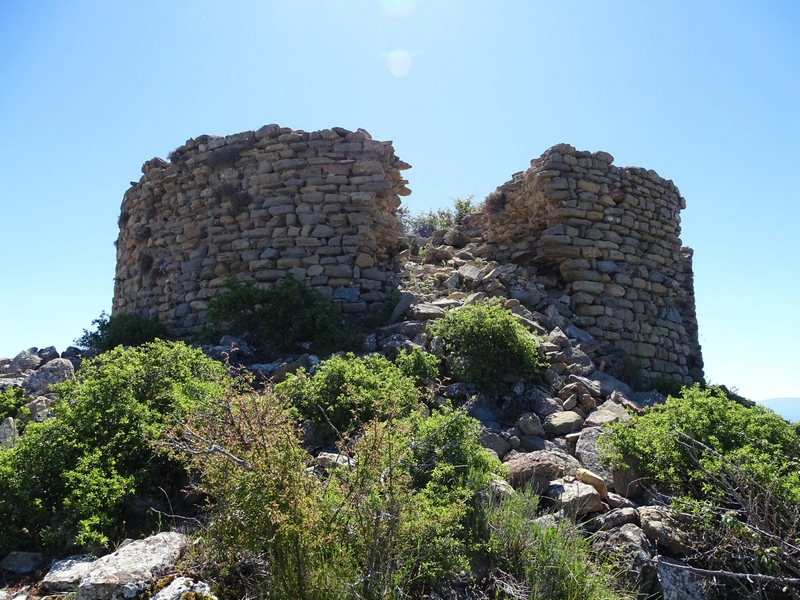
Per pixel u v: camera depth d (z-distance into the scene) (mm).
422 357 7719
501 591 4441
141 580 4031
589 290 10883
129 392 5789
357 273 10398
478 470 5344
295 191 10719
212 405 4875
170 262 11750
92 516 4668
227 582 4223
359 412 6191
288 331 9406
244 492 3826
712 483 5324
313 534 3908
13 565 4598
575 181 11312
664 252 12117
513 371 8141
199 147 11625
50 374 7738
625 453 6004
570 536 4863
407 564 4246
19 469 5055
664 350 11406
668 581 4738
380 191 10711
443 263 12945
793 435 5887
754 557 4680
